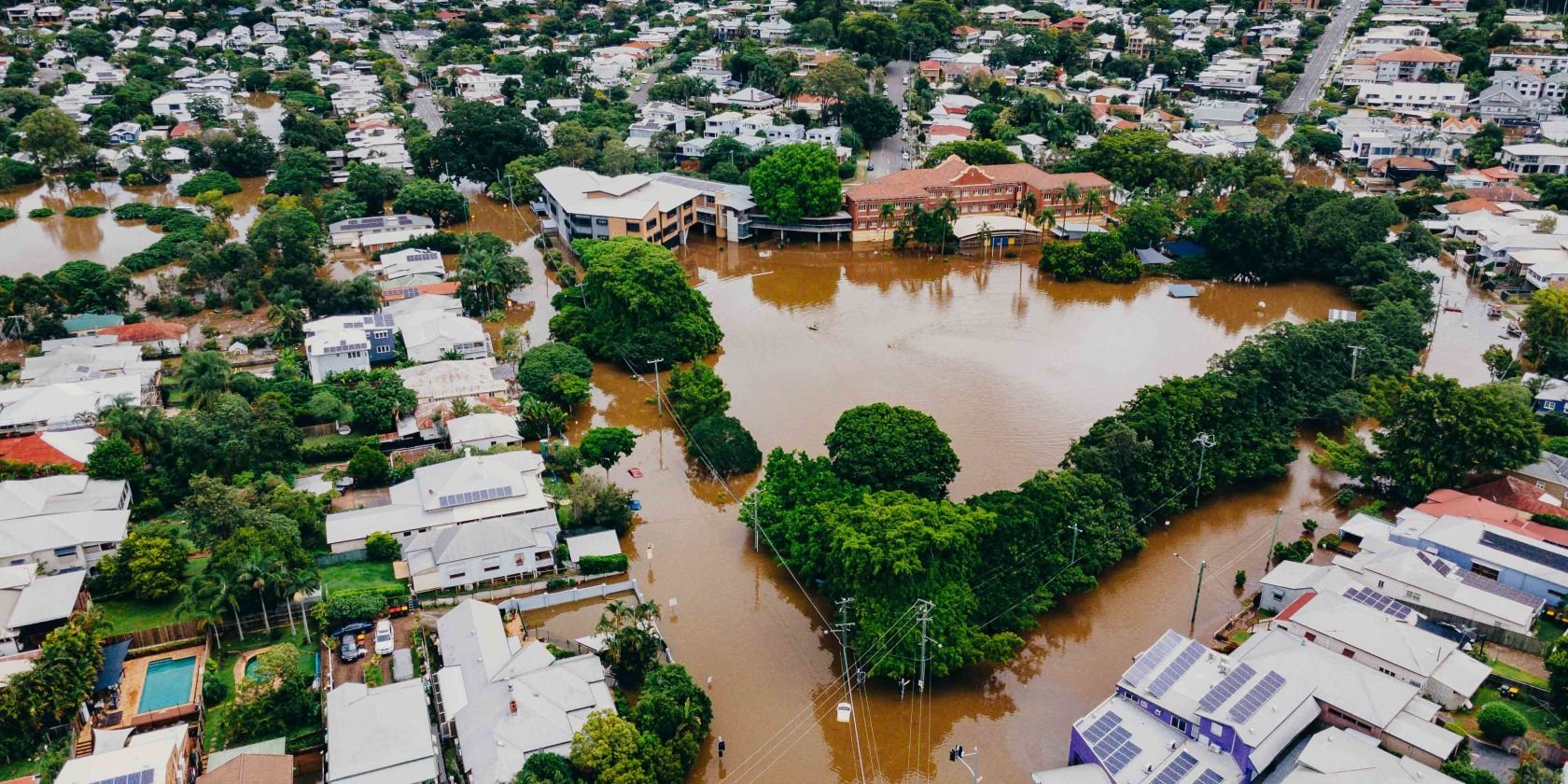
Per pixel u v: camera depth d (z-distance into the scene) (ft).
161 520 440.04
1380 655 346.13
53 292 633.61
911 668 348.59
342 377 546.26
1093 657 383.24
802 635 393.91
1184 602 411.13
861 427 453.58
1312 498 483.51
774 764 332.60
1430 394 459.32
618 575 421.59
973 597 364.99
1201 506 476.13
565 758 302.04
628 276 625.41
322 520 436.76
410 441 508.12
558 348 579.48
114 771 289.12
